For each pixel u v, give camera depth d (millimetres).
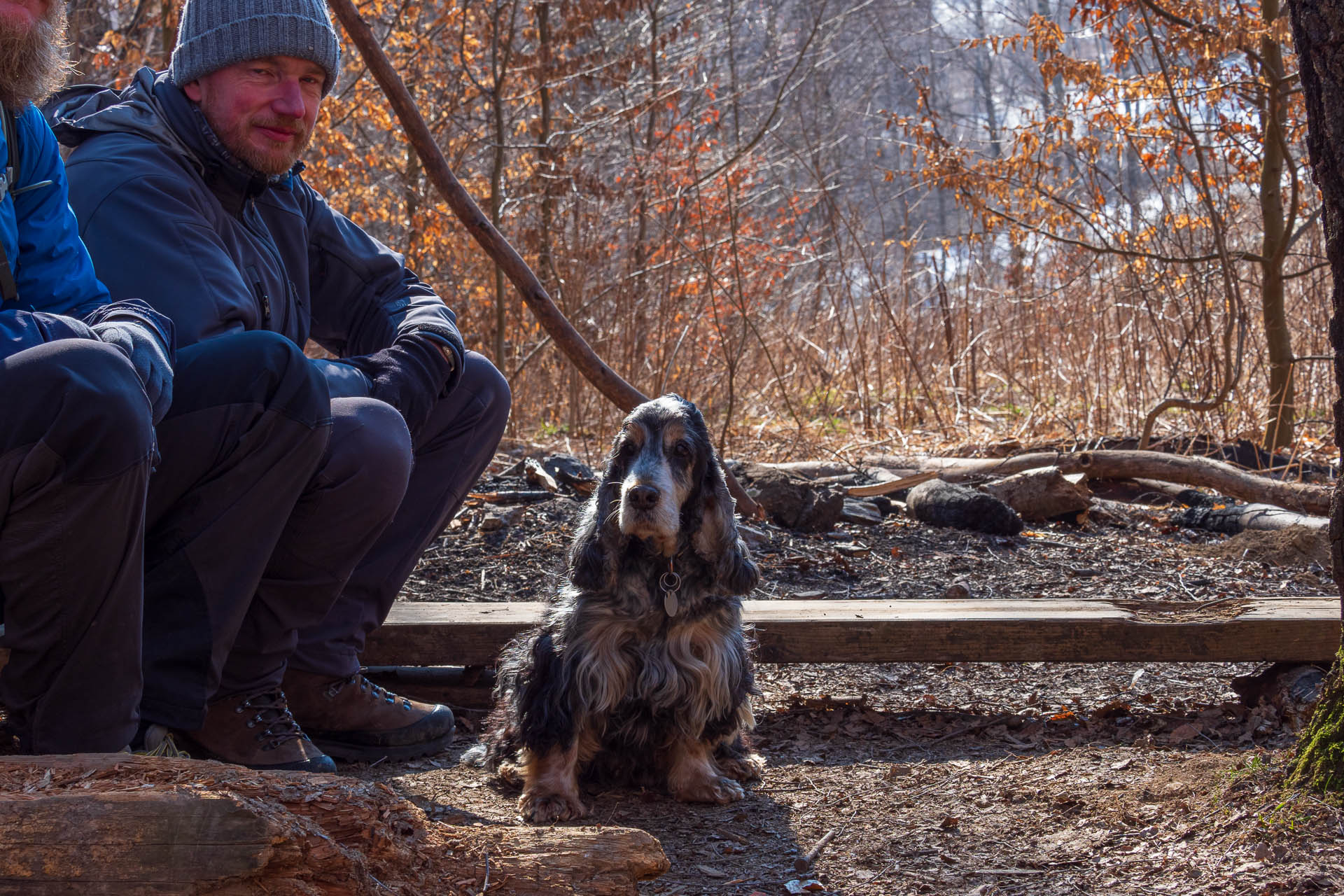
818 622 3992
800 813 3201
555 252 10969
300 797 1979
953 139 11742
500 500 6445
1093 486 7562
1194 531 6750
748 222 13180
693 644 3301
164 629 2750
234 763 3014
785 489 6375
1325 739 2816
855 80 23641
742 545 3334
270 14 3270
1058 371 10000
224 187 3373
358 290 3879
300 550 3016
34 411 2232
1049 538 6520
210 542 2730
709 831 3088
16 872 1786
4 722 2863
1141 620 3998
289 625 3078
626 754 3441
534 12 12461
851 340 10961
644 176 11961
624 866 2139
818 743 3820
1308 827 2652
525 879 2078
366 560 3518
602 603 3242
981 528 6516
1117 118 9211
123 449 2283
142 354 2463
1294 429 8773
